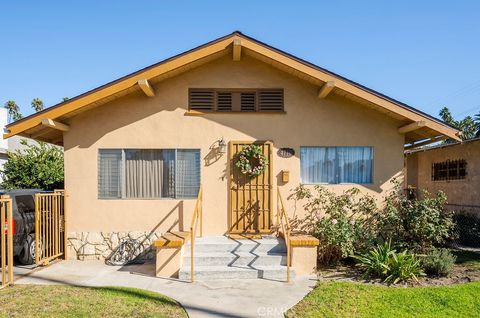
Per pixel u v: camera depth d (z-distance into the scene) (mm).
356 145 9055
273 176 8930
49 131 9047
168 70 8141
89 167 8820
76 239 8734
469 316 5016
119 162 8922
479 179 10648
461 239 10367
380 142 9086
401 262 6777
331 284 6438
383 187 9039
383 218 8453
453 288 6090
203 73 9016
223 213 8867
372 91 8289
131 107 8914
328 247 7988
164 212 8812
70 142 8828
